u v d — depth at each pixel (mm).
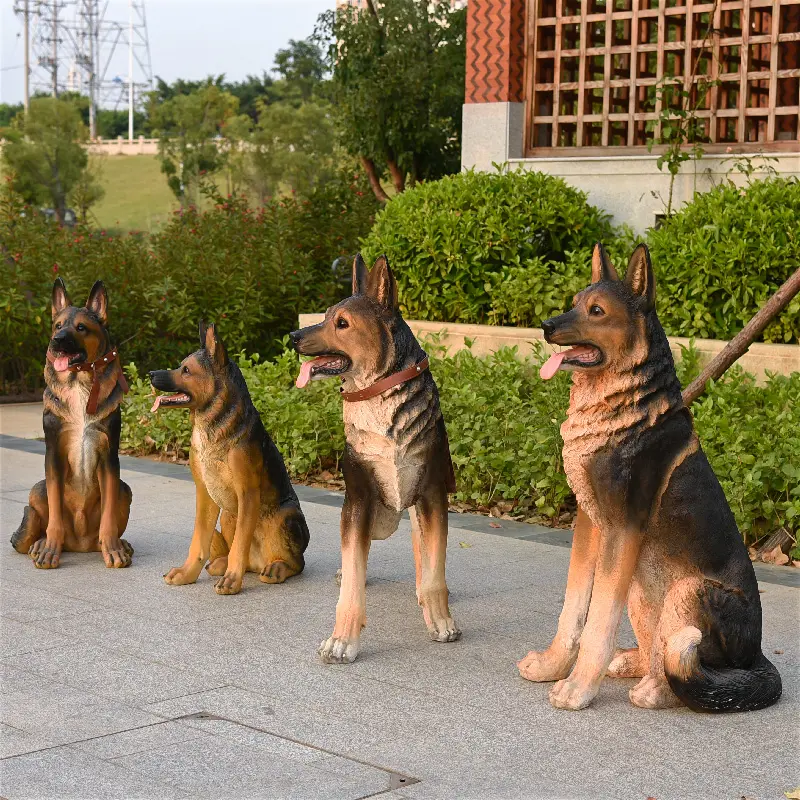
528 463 8445
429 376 5441
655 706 4680
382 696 4793
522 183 11523
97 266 14812
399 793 3832
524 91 13055
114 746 4203
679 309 9766
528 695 4832
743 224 9555
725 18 12461
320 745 4246
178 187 41969
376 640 5594
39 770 3973
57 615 5926
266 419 10133
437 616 5598
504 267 10914
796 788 3914
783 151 11141
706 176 11516
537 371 10000
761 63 13031
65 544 7215
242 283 14695
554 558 7238
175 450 10930
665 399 4621
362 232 16188
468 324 10945
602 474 4613
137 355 14805
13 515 8242
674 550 4641
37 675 5000
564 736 4371
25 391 14539
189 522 8180
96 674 5023
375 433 5270
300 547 6629
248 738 4305
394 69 20281
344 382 5359
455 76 20641
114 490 6957
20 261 14539
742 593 4691
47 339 14141
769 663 4852
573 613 4949
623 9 13398
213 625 5777
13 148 38000
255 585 6543
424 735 4363
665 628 4633
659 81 11703
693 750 4246
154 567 6930
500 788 3885
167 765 4035
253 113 77938
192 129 41344
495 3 12867
